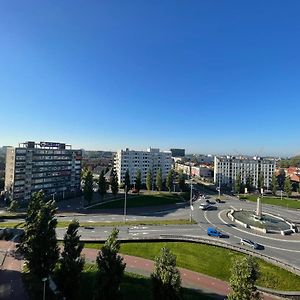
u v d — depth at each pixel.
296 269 63.62
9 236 83.75
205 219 111.81
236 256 72.19
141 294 54.56
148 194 167.50
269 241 85.50
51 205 54.84
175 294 39.03
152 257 72.81
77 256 49.06
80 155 185.25
